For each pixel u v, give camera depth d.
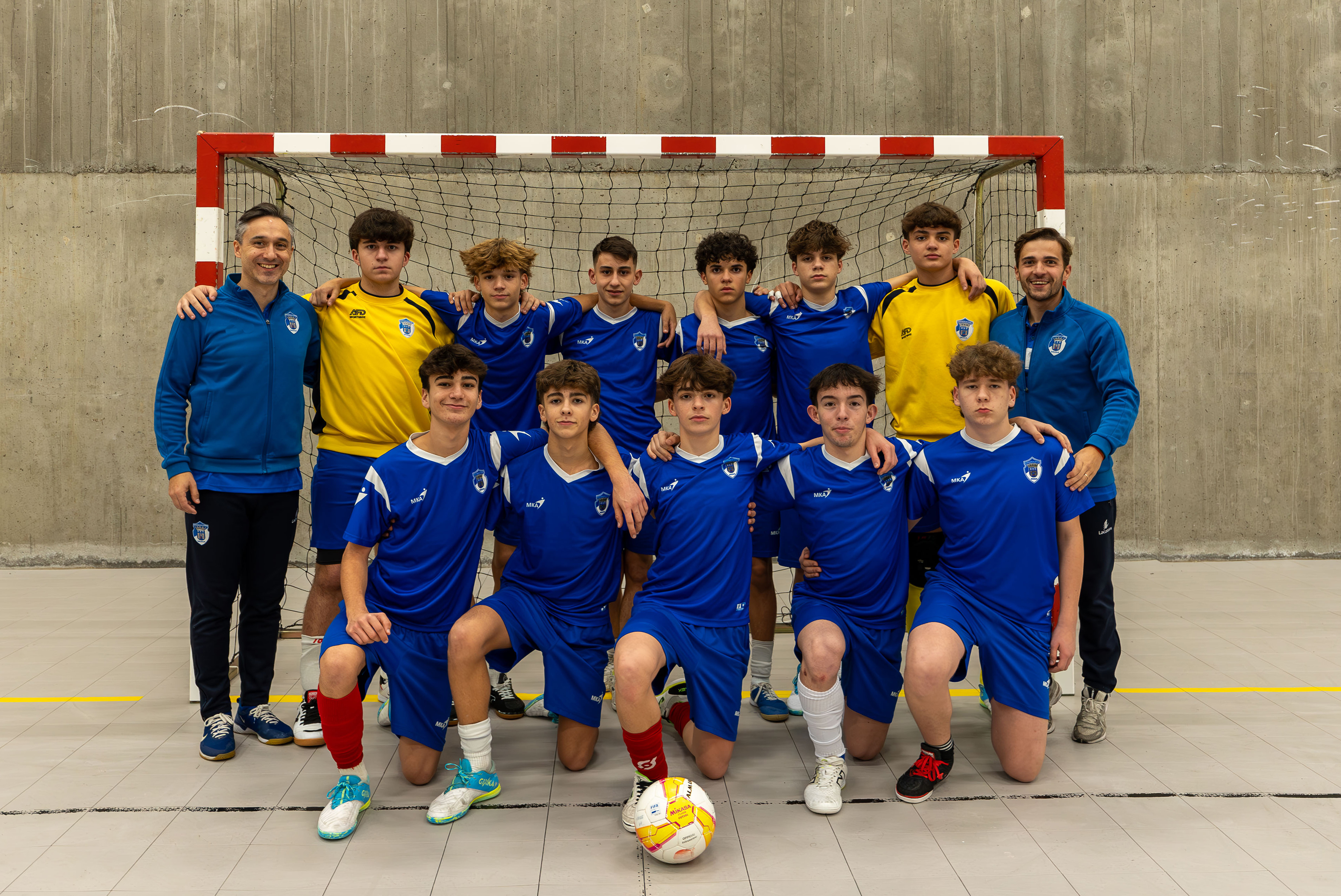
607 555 2.50
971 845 2.07
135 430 5.70
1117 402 2.61
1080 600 2.76
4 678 3.41
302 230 5.59
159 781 2.45
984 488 2.39
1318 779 2.45
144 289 5.64
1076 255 5.85
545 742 2.78
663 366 3.31
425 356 2.92
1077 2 5.76
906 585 2.52
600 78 5.64
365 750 2.70
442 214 5.68
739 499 2.41
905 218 2.96
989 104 5.75
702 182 5.75
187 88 5.56
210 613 2.63
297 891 1.88
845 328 2.99
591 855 2.04
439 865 1.99
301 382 2.78
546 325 2.96
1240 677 3.44
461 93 5.61
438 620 2.38
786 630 4.24
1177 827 2.16
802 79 5.69
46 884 1.90
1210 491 5.98
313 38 5.55
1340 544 6.04
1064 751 2.67
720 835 2.13
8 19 5.53
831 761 2.30
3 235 5.61
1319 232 5.93
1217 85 5.84
